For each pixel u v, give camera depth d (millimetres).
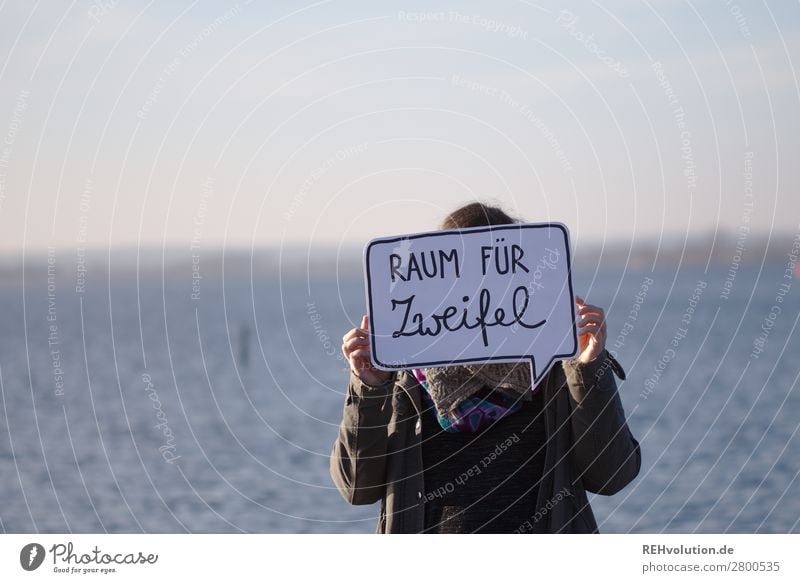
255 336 53500
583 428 3145
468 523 3143
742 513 10086
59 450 16141
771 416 18891
